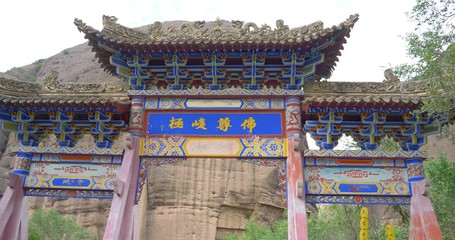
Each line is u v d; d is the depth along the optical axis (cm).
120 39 1259
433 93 1062
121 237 1123
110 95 1361
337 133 1291
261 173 4809
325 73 1459
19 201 1237
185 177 4681
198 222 4472
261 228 3791
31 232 3128
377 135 1289
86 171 1273
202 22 1305
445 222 1759
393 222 2695
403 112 1246
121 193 1157
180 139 1265
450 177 1664
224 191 4647
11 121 1317
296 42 1222
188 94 1295
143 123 1291
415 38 1089
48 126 1338
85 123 1328
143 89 1323
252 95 1284
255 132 1260
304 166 1248
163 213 4512
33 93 1346
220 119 1280
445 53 1035
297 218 1107
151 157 1258
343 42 1270
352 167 1247
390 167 1247
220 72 1322
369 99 1184
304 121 1372
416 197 1180
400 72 1139
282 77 1320
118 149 1281
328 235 2653
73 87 1370
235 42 1225
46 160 1289
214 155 1236
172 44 1241
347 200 1220
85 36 1266
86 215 4541
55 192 1263
